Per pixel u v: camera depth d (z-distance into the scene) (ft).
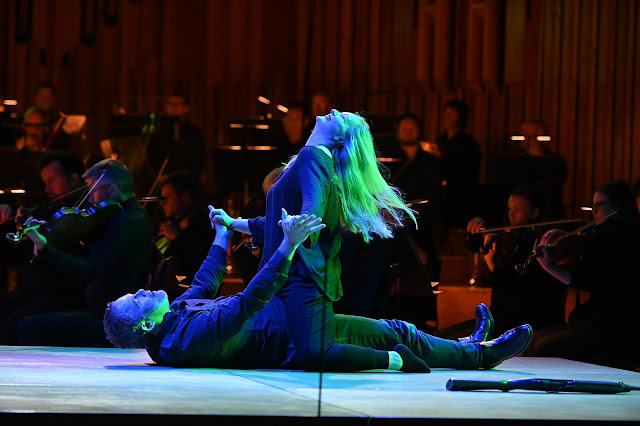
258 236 27.27
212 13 72.28
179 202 45.42
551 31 64.34
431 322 46.52
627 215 36.35
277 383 22.15
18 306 42.19
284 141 55.72
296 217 23.24
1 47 71.72
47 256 33.71
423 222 46.14
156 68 72.54
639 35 62.49
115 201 35.42
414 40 68.33
